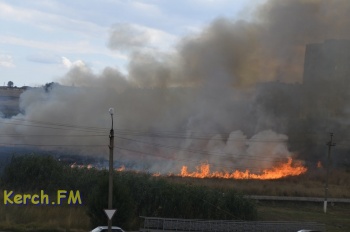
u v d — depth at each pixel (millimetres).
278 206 57062
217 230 39906
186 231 39062
